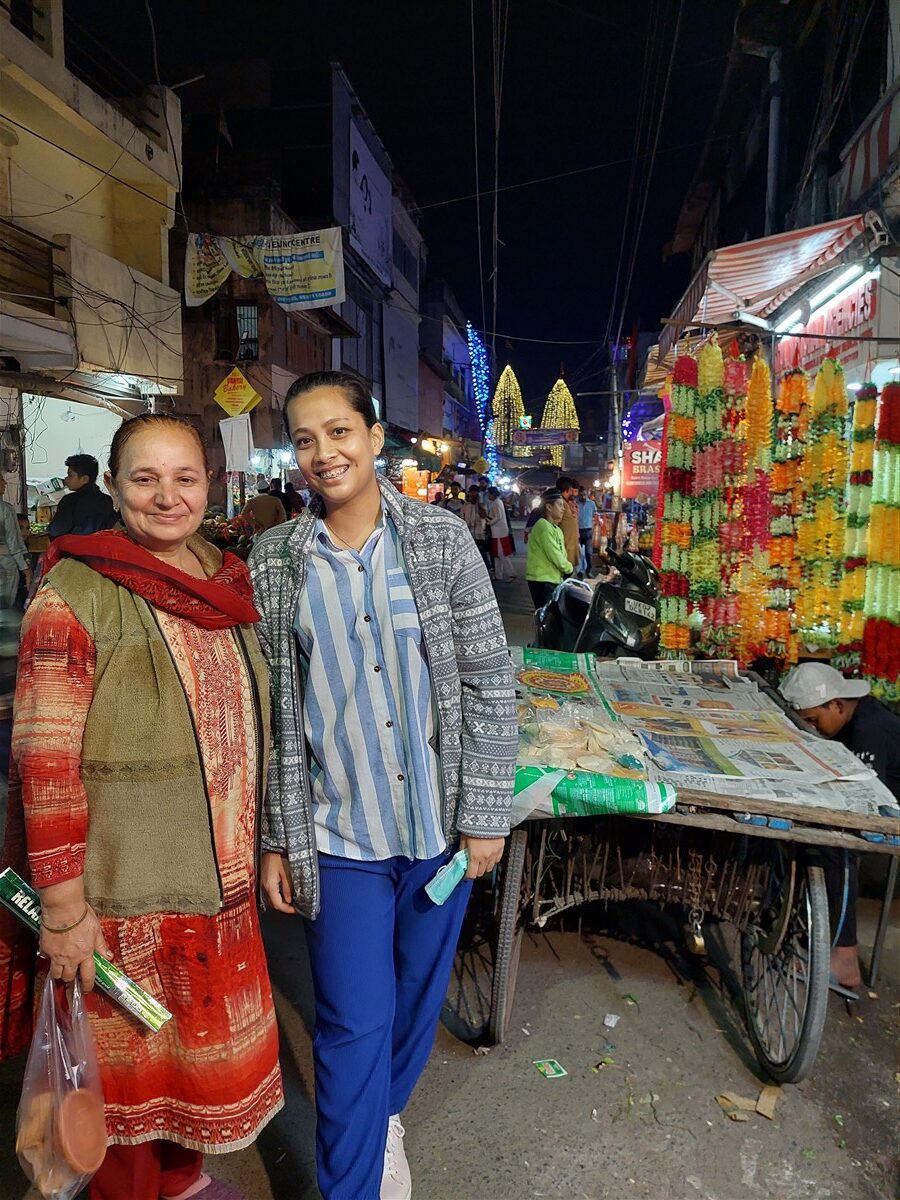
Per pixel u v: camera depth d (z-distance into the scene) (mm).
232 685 1545
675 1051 2467
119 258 13062
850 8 6957
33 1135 1435
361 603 1670
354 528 1728
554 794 2189
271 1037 1638
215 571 1667
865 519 4086
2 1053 1535
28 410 12125
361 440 1649
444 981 1891
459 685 1738
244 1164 2037
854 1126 2182
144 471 1471
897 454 4023
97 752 1416
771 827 2121
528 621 10461
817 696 2969
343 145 22453
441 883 1717
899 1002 2709
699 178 13836
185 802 1462
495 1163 2037
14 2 10125
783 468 4168
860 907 3293
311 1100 2268
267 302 18219
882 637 4117
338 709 1682
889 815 2100
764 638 4211
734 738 2670
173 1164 1788
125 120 11750
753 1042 2451
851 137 6609
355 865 1723
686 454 4168
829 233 4547
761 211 10914
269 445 18328
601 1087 2307
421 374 36625
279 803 1702
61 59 10672
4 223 9664
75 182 11969
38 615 1392
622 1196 1947
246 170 21719
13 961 1516
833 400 4066
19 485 10750
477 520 14750
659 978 2840
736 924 2537
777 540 4199
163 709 1439
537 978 2820
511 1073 2361
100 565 1427
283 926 3242
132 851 1436
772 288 5508
